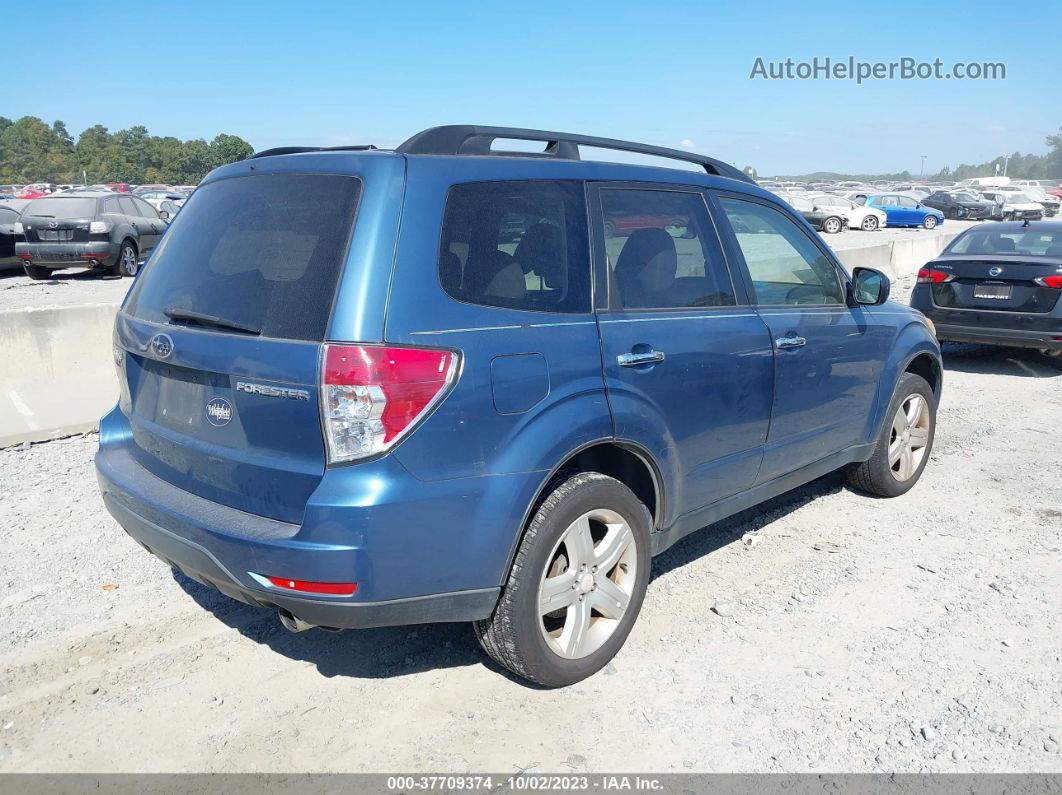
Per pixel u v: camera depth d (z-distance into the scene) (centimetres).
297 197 319
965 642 391
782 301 454
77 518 519
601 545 358
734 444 417
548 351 325
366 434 283
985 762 310
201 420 323
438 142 330
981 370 998
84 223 1762
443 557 302
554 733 327
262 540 292
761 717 336
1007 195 4991
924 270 977
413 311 293
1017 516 539
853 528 521
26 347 645
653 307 377
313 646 388
